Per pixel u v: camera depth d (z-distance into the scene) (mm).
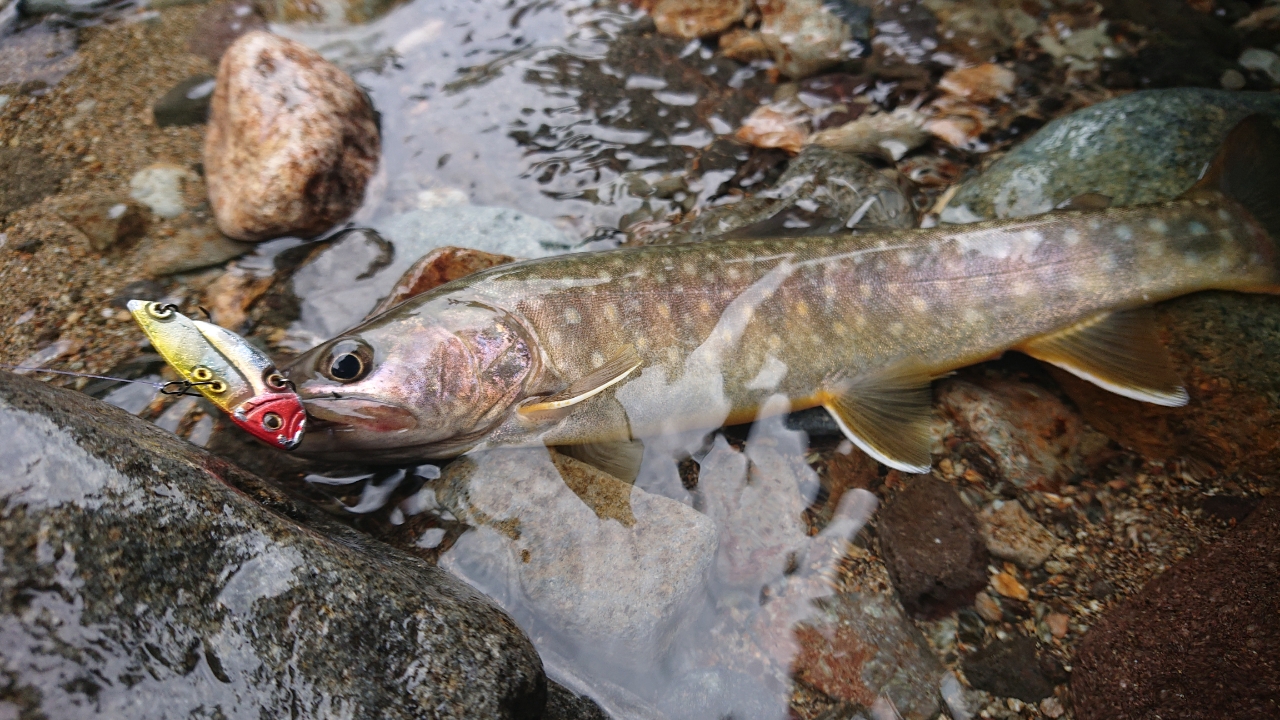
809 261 288
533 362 265
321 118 319
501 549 248
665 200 339
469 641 209
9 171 333
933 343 290
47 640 185
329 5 388
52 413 203
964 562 262
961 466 282
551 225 329
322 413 249
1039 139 335
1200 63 367
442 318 261
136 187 328
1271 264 292
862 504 274
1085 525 273
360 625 203
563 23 393
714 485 274
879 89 371
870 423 281
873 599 260
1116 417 287
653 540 250
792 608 258
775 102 370
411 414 256
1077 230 292
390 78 370
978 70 374
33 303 297
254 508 210
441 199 336
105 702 185
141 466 204
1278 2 381
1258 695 228
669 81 375
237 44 327
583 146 354
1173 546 268
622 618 242
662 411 275
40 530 191
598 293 273
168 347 224
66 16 385
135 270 307
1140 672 240
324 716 194
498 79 372
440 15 393
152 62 372
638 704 236
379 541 242
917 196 341
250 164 310
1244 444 275
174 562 198
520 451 267
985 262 291
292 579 203
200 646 193
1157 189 312
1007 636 254
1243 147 295
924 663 250
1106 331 292
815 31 378
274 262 313
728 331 279
